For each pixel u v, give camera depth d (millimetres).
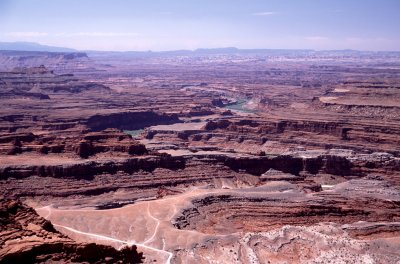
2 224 72312
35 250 65750
